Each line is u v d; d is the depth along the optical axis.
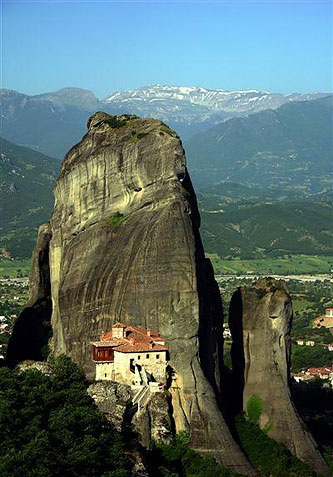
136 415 140.12
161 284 152.00
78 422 122.44
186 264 151.62
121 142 168.12
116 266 158.75
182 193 158.25
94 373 153.50
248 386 170.12
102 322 159.12
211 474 140.62
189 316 150.62
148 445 139.50
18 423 117.94
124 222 162.62
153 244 153.62
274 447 159.00
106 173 169.12
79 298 164.25
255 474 147.25
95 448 118.75
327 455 167.50
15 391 123.19
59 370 144.00
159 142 161.50
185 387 148.88
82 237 170.38
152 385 145.62
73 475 115.12
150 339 149.75
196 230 162.12
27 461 110.50
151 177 160.88
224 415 155.50
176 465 140.12
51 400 126.19
